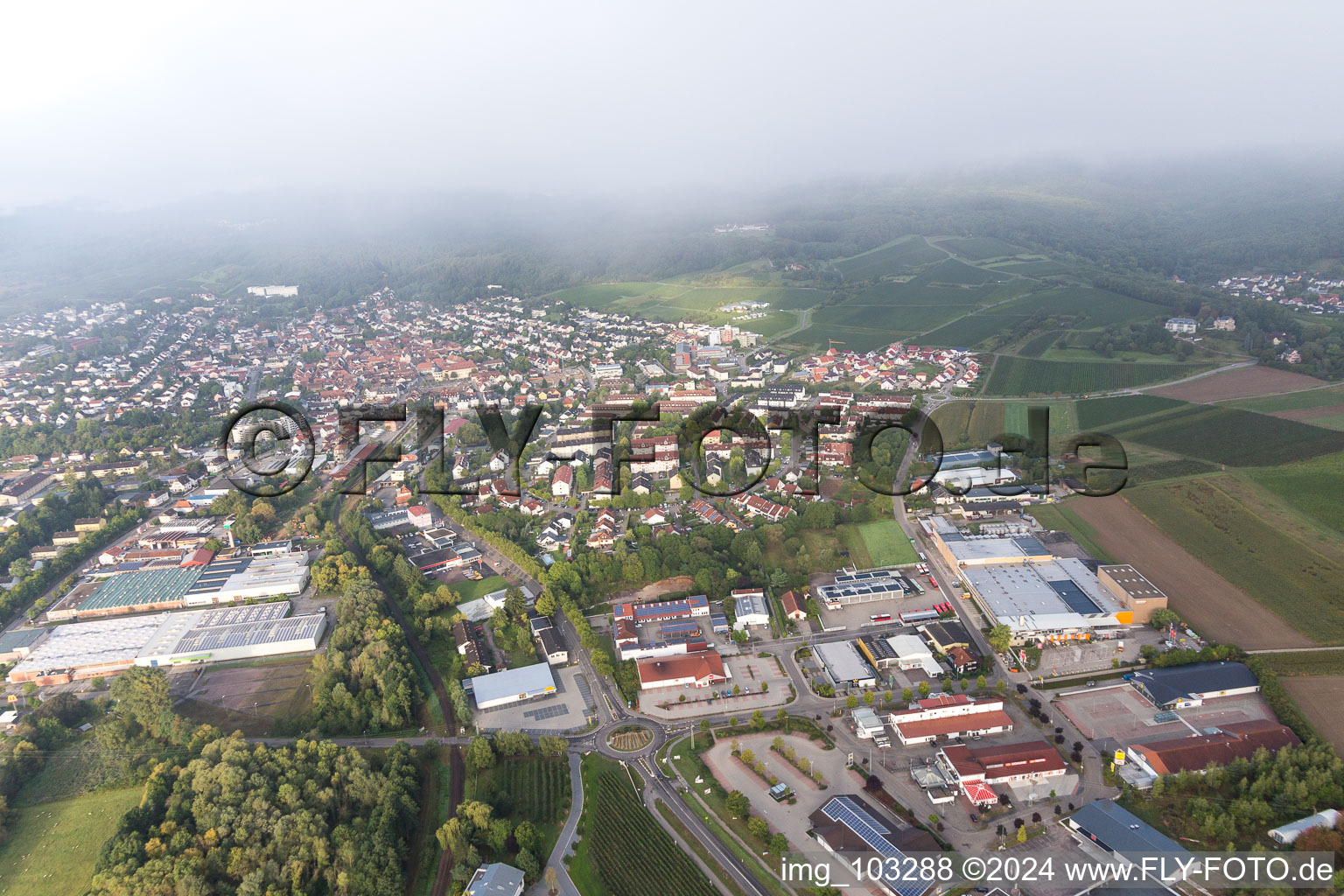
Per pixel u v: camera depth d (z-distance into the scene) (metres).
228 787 161.12
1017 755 168.75
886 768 173.38
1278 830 144.88
